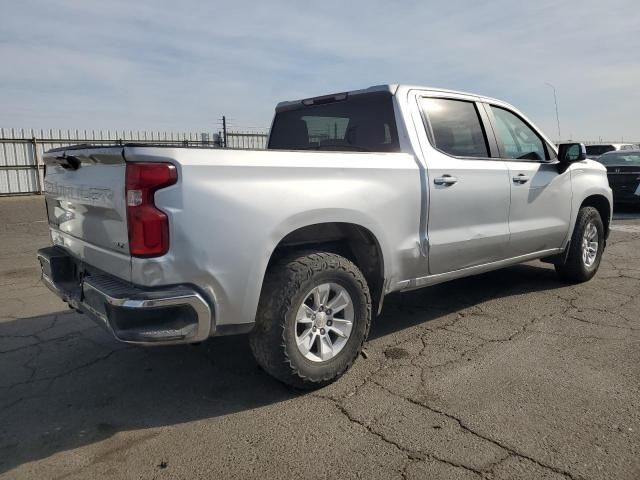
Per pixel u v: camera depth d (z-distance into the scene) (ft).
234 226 9.61
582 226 18.70
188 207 9.13
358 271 11.55
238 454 8.98
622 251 26.20
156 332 9.05
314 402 10.78
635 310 16.26
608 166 43.68
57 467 8.71
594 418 9.84
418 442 9.18
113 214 9.62
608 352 12.94
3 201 56.95
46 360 13.25
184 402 10.93
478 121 15.25
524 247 16.49
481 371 12.00
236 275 9.73
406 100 13.51
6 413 10.57
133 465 8.74
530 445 9.00
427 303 17.43
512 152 16.30
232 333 10.03
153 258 9.00
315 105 15.81
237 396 11.15
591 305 16.85
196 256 9.25
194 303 9.21
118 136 67.72
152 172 8.90
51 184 12.77
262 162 10.07
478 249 14.75
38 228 40.81
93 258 10.71
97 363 13.04
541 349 13.21
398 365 12.44
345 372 11.68
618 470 8.28
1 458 9.00
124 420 10.24
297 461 8.73
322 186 10.94
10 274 23.97
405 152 13.07
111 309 9.16
